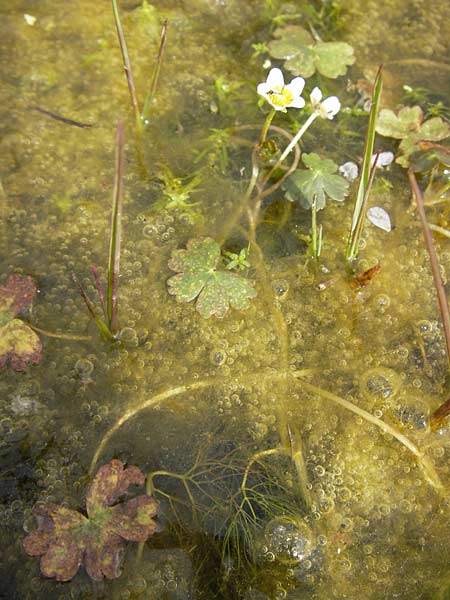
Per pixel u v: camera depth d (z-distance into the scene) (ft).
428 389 0.53
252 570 0.44
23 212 0.57
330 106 0.56
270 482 0.47
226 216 0.59
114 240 0.45
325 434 0.51
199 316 0.54
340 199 0.58
